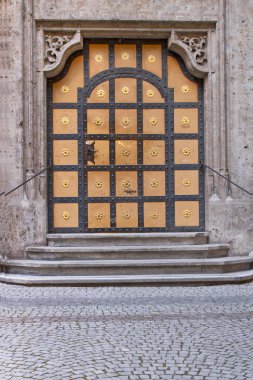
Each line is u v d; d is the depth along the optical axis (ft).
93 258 32.55
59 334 20.45
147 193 35.14
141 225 35.04
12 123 33.50
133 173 35.14
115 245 33.86
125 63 35.22
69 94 34.96
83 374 16.08
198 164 35.29
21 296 27.61
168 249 32.68
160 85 35.27
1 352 18.25
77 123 34.99
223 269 31.99
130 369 16.51
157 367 16.67
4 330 21.04
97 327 21.47
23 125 33.63
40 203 33.73
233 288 29.78
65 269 31.40
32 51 33.73
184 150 35.27
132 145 35.17
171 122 35.24
